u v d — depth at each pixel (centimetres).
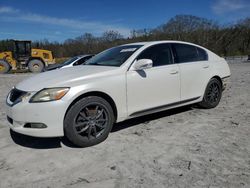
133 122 505
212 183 292
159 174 313
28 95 375
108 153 373
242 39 5700
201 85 552
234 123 486
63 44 5175
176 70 497
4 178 316
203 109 587
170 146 390
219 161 341
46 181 307
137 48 473
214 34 5622
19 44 2286
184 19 5412
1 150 395
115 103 419
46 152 383
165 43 510
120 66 436
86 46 5081
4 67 2105
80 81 389
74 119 380
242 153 362
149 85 456
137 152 373
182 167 328
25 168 338
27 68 2317
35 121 368
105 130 411
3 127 496
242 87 884
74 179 309
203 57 574
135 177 308
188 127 469
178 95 506
